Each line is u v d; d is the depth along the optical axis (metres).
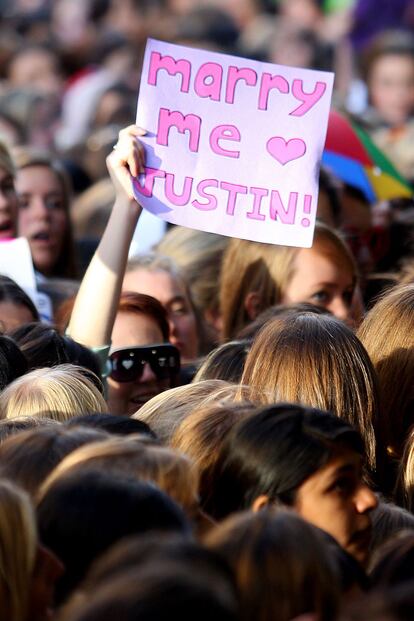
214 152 10.39
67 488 6.26
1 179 13.85
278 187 10.34
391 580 6.39
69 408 8.83
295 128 10.32
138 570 4.84
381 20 31.05
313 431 7.20
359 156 16.70
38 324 10.23
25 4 37.88
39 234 15.91
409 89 25.70
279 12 36.66
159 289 12.84
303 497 7.10
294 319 9.21
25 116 24.27
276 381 8.88
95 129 24.67
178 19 33.44
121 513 6.13
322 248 12.62
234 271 13.02
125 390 10.87
